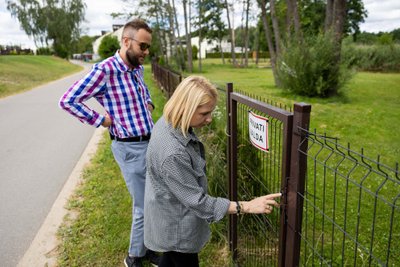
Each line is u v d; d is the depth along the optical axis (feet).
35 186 14.56
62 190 13.91
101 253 9.67
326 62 35.37
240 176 9.11
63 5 182.50
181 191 5.14
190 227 5.75
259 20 144.77
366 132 22.99
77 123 26.76
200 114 5.10
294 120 5.00
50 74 81.92
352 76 36.40
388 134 22.54
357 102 34.71
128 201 12.60
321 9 118.93
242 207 5.38
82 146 20.48
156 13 96.63
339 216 11.51
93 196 13.24
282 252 5.85
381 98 37.32
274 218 7.32
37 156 18.65
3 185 14.69
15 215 12.07
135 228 8.53
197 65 137.08
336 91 36.78
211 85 5.10
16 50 161.17
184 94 4.95
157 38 121.49
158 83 48.29
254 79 68.64
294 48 37.50
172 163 5.03
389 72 79.66
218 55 218.38
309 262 8.86
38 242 10.25
